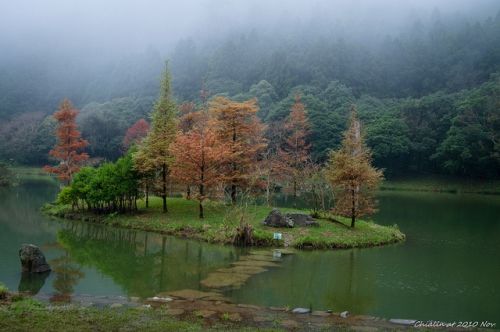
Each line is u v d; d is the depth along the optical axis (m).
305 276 24.31
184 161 39.00
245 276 24.05
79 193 44.72
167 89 44.66
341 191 37.34
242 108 44.28
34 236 35.34
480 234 38.66
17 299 18.11
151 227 37.84
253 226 34.78
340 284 22.86
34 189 77.31
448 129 95.44
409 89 133.38
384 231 36.06
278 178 59.44
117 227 39.50
